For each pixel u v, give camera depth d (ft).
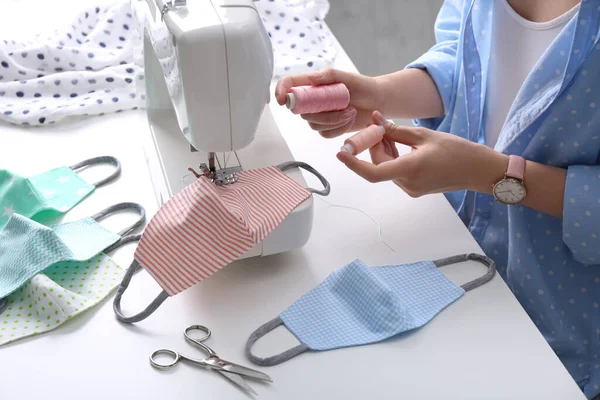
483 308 3.30
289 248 3.45
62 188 3.94
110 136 4.46
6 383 2.87
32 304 3.20
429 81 4.41
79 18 5.23
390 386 2.91
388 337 3.10
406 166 3.43
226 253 3.18
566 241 3.55
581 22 3.23
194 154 3.81
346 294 3.30
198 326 3.14
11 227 3.45
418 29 9.01
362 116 4.28
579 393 2.90
